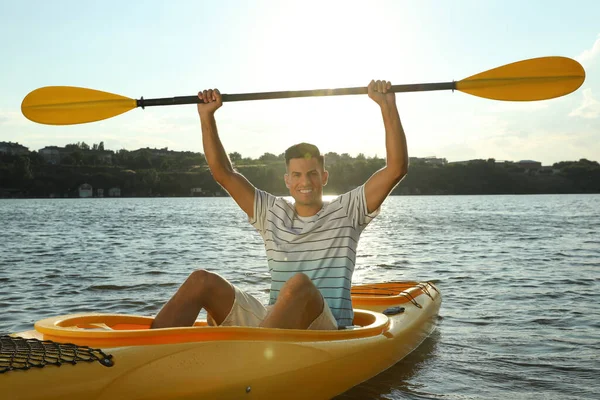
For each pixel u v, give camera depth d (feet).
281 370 9.59
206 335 9.20
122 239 58.34
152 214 140.56
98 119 15.10
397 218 109.29
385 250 46.39
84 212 155.63
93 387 7.57
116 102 14.90
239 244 52.75
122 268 33.68
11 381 7.02
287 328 10.20
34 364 7.44
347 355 11.18
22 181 482.69
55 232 69.56
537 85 14.60
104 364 7.98
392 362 13.33
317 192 11.89
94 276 29.99
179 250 46.26
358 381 11.74
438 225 84.48
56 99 15.06
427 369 13.38
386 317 14.01
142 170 540.11
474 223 90.33
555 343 15.94
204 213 148.97
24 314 19.95
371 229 75.05
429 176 546.26
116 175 514.27
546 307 21.42
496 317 19.60
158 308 21.58
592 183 601.21
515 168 609.83
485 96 14.53
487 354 14.79
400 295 16.98
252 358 9.33
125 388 7.87
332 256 11.62
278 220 11.96
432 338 16.51
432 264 36.55
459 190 551.18
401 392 11.70
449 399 11.37
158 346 8.74
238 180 12.42
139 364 8.27
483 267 34.73
